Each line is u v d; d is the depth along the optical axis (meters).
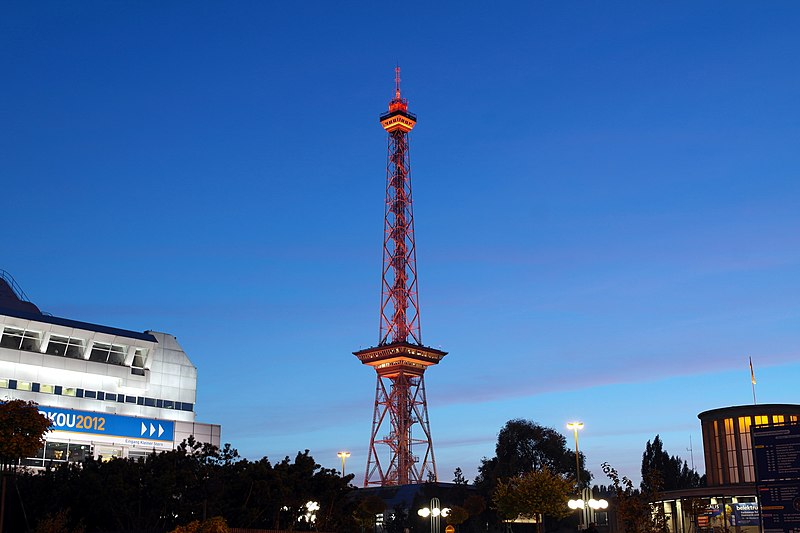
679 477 195.88
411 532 171.75
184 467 97.38
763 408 151.38
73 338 154.88
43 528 77.62
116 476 90.81
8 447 69.19
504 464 194.88
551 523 169.62
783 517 46.06
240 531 81.25
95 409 155.25
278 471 100.44
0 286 162.38
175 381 170.00
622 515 58.84
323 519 102.69
